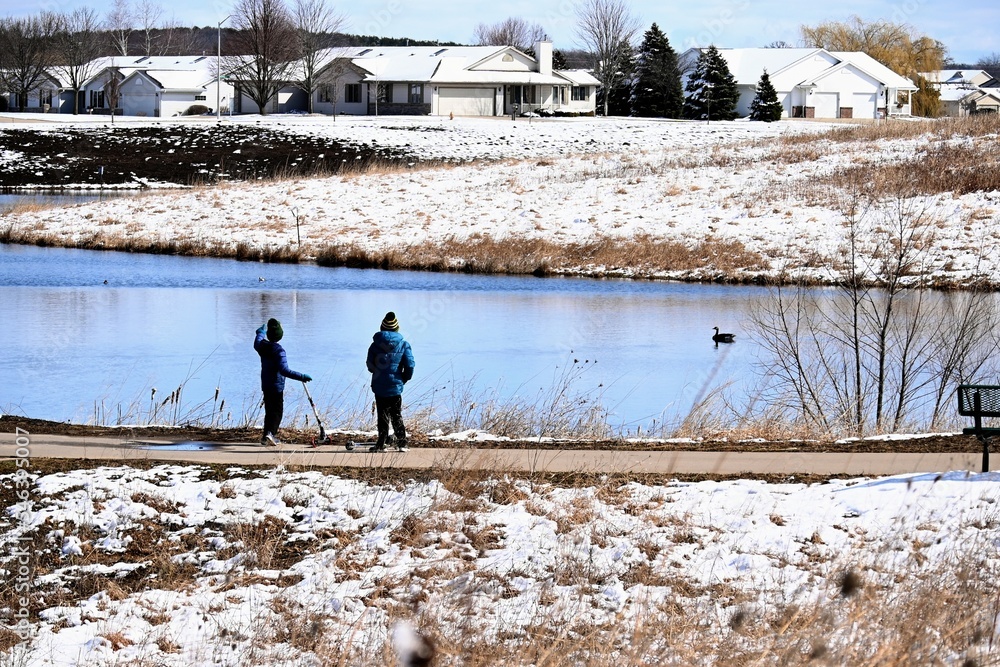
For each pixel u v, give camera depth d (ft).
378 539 55.88
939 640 40.52
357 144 385.70
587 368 120.67
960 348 116.47
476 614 46.65
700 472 67.77
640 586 49.62
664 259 204.03
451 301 171.42
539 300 173.47
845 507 59.52
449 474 64.13
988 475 64.64
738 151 301.84
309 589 50.16
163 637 45.44
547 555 53.93
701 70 496.64
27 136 379.96
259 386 109.81
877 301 163.32
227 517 58.75
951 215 211.20
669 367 121.29
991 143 269.85
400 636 28.17
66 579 51.88
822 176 253.03
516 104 522.88
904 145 281.13
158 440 75.36
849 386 112.06
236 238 229.25
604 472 66.85
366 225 237.25
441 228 231.91
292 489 62.49
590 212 238.48
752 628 43.37
